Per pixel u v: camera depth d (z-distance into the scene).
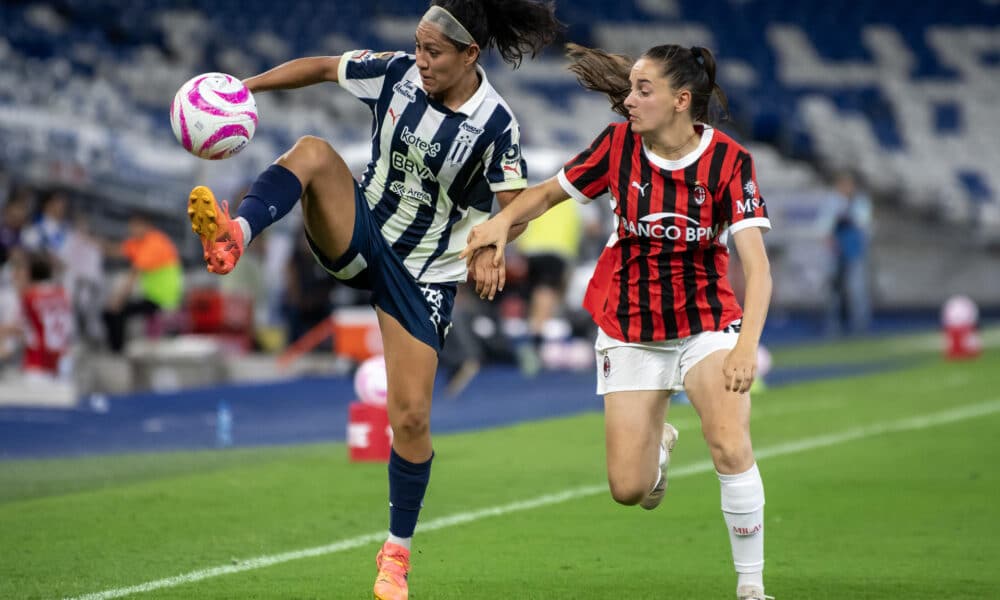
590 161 13.16
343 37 73.75
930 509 19.02
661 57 12.48
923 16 88.31
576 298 45.41
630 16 83.50
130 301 41.00
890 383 37.69
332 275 13.49
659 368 13.23
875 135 81.31
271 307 50.59
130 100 61.72
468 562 15.66
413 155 13.39
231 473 22.22
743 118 79.81
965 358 44.91
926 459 23.86
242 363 41.09
